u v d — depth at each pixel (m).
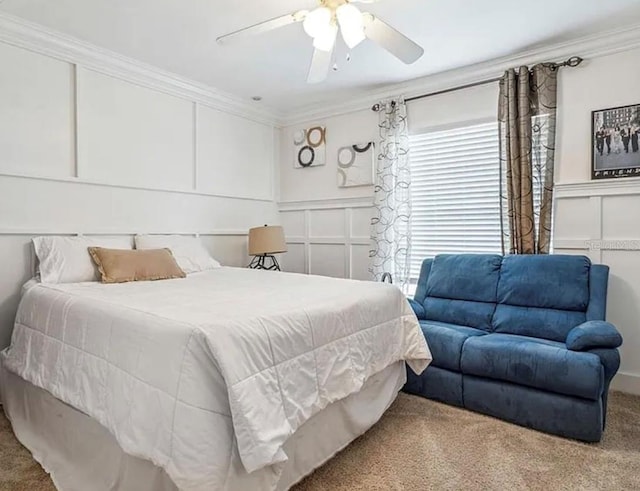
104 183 3.26
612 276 2.96
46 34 2.82
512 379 2.41
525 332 2.82
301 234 4.77
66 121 3.04
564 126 3.16
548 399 2.30
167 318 1.64
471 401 2.59
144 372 1.55
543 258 2.97
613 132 2.96
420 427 2.39
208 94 3.99
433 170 3.89
